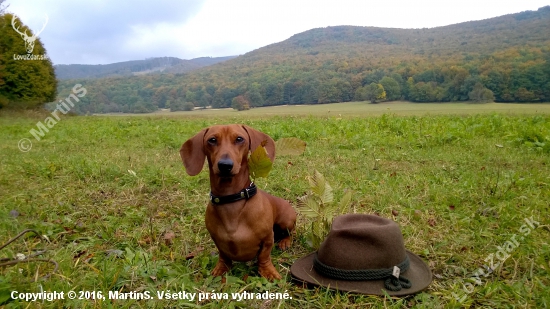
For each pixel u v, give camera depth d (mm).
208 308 765
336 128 3604
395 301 783
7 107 8156
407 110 11133
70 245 1051
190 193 1597
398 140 2855
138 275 867
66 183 1744
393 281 805
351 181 1686
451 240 1092
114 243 1104
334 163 2107
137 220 1278
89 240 1115
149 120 6770
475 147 2482
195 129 4449
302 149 916
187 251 1043
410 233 1143
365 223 869
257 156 825
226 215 833
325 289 822
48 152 2650
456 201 1378
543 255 960
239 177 834
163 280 860
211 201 848
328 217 888
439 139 2701
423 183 1634
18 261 834
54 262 879
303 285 845
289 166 2016
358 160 2143
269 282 837
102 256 988
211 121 6352
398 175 1783
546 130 2617
